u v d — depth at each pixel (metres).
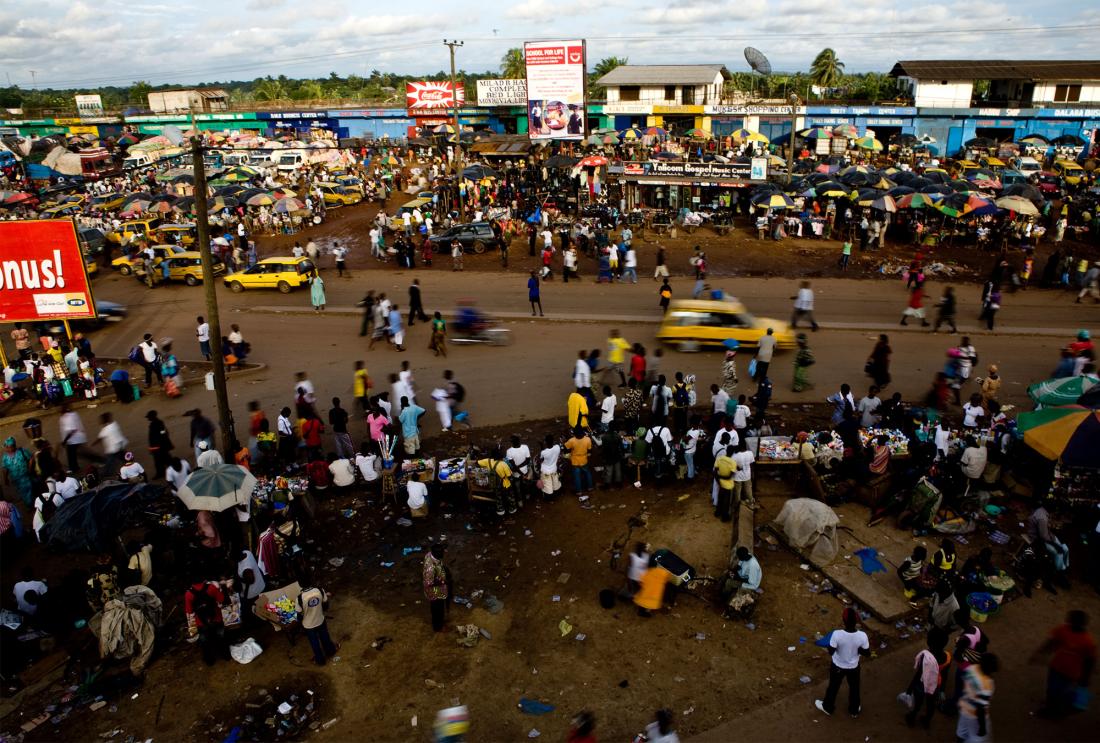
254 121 79.31
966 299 27.52
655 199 41.66
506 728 9.41
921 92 62.06
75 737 9.54
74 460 16.45
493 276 32.25
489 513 14.27
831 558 12.34
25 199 47.06
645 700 9.78
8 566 13.38
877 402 16.06
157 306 29.94
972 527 13.07
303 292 30.88
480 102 66.94
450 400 17.66
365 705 9.89
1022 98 63.28
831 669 9.21
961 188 36.91
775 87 89.38
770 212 38.16
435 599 10.93
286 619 11.12
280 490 14.27
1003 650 10.36
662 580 11.10
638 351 18.25
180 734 9.52
